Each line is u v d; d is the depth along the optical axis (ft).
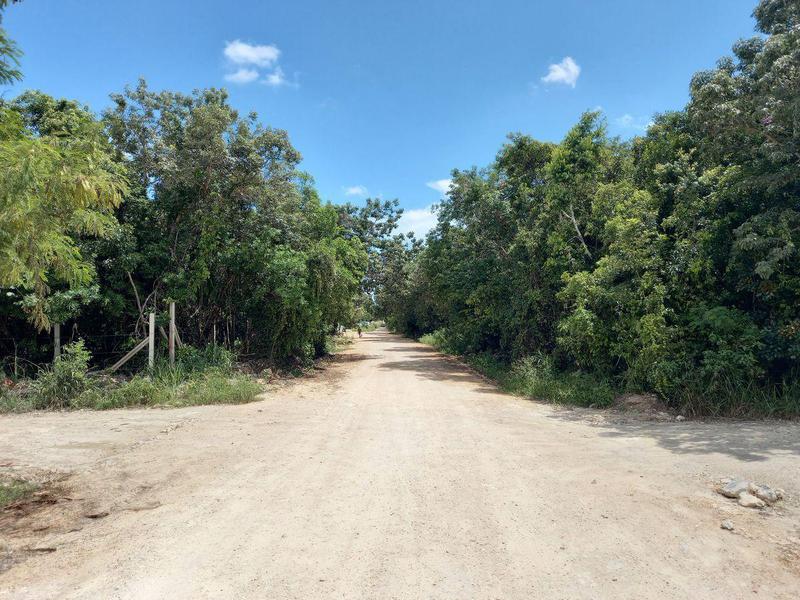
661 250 36.73
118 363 41.29
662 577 10.77
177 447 22.94
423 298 124.16
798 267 31.24
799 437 23.63
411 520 14.07
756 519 14.02
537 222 51.19
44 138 16.33
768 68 29.91
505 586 10.41
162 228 48.73
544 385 41.55
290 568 11.21
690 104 34.17
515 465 19.79
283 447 22.88
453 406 35.94
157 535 13.09
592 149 47.70
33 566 11.44
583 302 39.32
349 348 116.88
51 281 38.83
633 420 30.07
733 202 34.68
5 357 41.70
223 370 44.96
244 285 54.03
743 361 30.04
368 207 110.52
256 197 50.80
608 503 15.31
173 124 46.98
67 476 18.62
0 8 14.74
